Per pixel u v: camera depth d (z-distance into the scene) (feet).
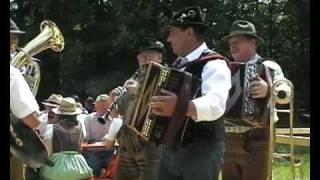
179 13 11.03
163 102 9.73
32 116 11.13
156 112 9.84
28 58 14.37
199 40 10.92
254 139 13.64
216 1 64.64
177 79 9.85
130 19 62.44
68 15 63.77
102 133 22.16
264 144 13.60
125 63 65.00
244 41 13.96
